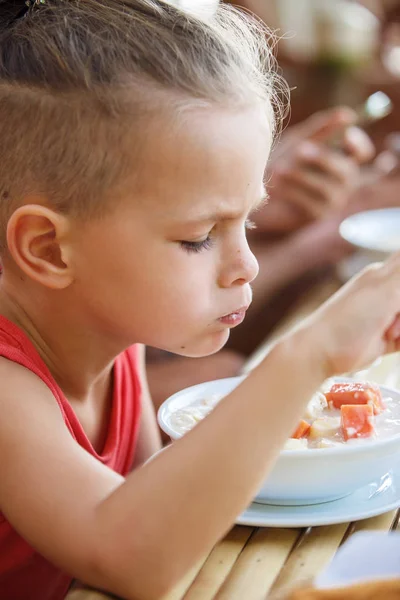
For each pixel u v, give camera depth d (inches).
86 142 39.3
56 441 38.5
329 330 36.7
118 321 41.4
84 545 35.2
